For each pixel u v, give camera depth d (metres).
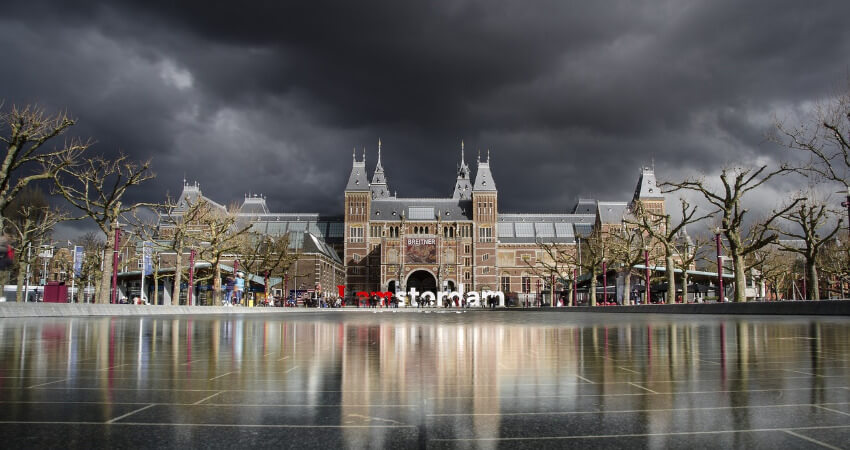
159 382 8.32
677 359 10.96
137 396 7.28
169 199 70.69
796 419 6.09
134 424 5.89
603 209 160.00
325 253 155.50
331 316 48.88
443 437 5.51
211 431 5.66
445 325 28.38
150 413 6.36
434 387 7.98
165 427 5.79
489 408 6.68
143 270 70.56
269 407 6.70
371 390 7.77
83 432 5.59
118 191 53.84
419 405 6.84
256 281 94.81
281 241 102.06
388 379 8.69
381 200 177.25
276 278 107.31
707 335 17.59
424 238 162.75
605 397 7.25
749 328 21.17
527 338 17.59
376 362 10.85
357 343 15.64
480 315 54.41
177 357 11.53
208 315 50.06
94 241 98.62
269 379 8.66
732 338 16.09
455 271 166.75
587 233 178.88
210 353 12.44
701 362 10.42
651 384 8.12
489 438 5.48
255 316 47.56
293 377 8.86
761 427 5.80
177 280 69.00
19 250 65.88
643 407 6.68
